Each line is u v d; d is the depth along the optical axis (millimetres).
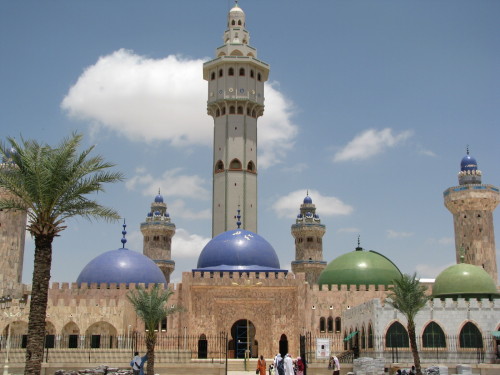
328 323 74125
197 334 69000
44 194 32906
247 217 96562
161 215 136500
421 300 49000
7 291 75312
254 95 101125
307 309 73750
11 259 76375
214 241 76938
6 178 33000
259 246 75750
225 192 97125
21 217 78375
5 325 61719
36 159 33125
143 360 46625
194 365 53438
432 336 56250
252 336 70312
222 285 69875
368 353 58750
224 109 101000
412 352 51938
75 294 72375
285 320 69875
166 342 68312
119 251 78875
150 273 76875
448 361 55531
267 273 71312
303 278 70625
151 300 49125
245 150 98875
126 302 65750
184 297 69312
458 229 89562
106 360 55594
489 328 56656
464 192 88438
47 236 32969
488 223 88625
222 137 99812
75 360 55125
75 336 63031
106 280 74188
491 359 55781
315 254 131375
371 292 75250
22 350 55719
